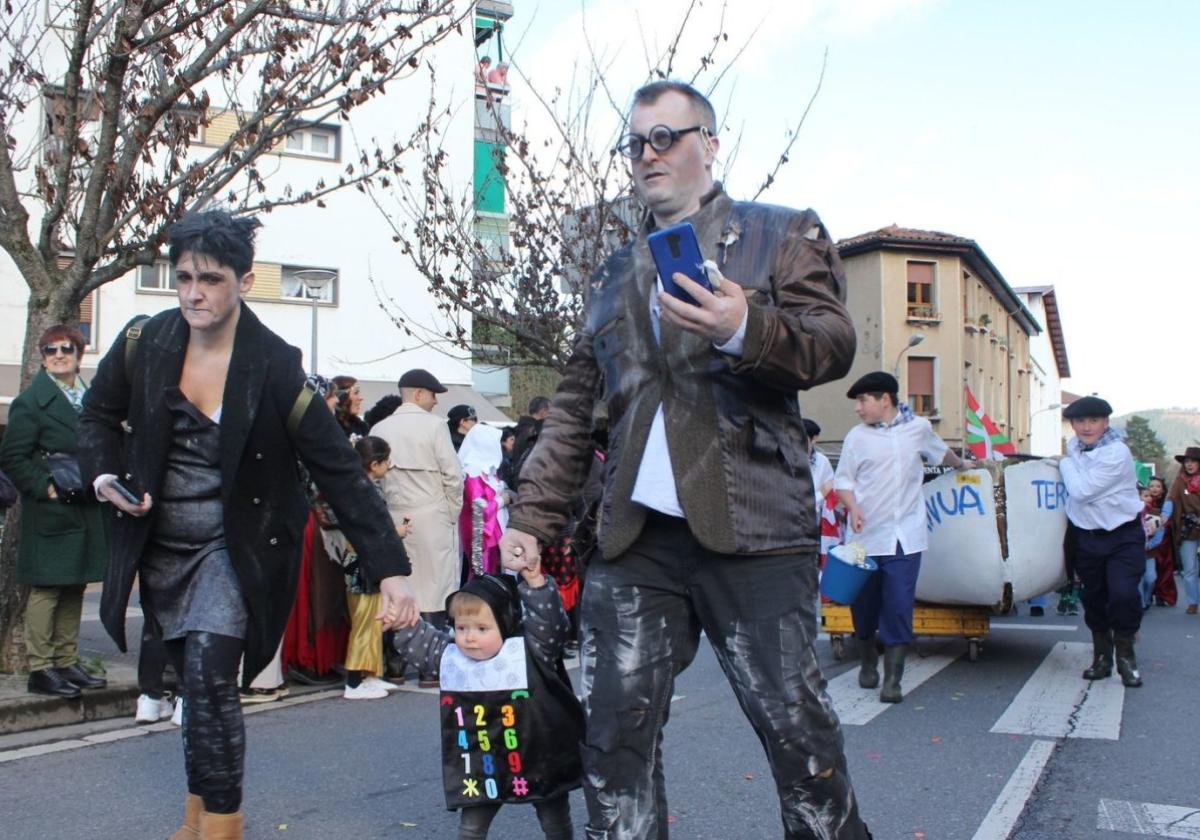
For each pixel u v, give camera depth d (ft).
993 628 36.52
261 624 11.50
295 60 26.04
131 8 22.85
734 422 9.16
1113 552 25.35
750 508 9.11
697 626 9.78
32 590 21.01
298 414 11.59
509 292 51.80
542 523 10.19
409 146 35.50
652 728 9.44
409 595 11.82
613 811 9.29
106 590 11.49
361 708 23.27
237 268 11.32
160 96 24.07
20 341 74.13
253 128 25.18
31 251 23.68
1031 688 25.16
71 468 20.54
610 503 9.48
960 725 21.18
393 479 26.37
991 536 26.94
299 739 20.29
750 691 9.13
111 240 23.98
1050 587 27.71
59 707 20.95
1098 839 14.29
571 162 48.60
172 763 18.34
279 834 14.66
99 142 24.03
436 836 14.60
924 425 24.30
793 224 9.37
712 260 9.36
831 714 9.21
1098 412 25.39
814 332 8.64
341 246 86.69
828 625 29.73
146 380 11.45
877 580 24.88
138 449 11.42
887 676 23.67
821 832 9.07
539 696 12.00
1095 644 26.45
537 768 12.04
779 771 9.16
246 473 11.43
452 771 12.21
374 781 17.29
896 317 139.85
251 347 11.51
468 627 12.04
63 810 15.74
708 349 9.23
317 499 24.90
